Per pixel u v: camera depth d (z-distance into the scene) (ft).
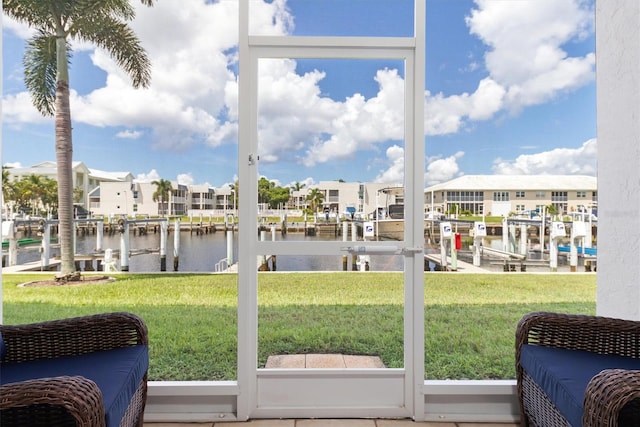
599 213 7.26
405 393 7.11
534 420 5.77
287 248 7.19
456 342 8.23
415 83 7.04
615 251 6.98
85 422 3.67
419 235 7.09
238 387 6.94
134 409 5.39
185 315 8.01
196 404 7.03
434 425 6.86
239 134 6.98
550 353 5.72
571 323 5.95
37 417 3.84
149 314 8.03
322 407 7.11
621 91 6.87
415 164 7.06
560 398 4.75
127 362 5.29
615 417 3.79
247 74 6.98
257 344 7.22
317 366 7.29
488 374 8.13
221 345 7.98
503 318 8.28
